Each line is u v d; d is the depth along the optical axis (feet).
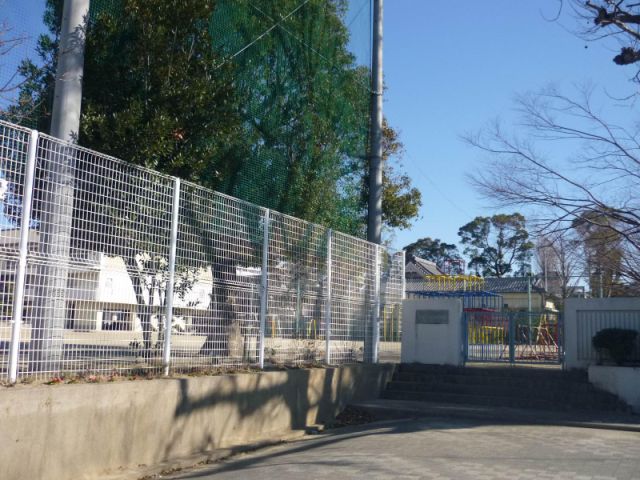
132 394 27.40
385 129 84.69
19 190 24.53
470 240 214.48
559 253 63.21
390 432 36.99
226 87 39.68
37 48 35.76
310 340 43.55
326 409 42.52
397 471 26.89
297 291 42.24
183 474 27.86
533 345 56.03
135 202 29.63
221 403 32.81
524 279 148.97
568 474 26.27
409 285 96.94
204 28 40.98
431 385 49.85
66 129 31.12
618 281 59.00
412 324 55.11
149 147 34.32
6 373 23.81
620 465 28.02
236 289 36.29
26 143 24.94
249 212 37.70
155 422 28.63
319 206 53.88
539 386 47.39
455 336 53.67
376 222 56.08
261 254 38.52
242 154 46.29
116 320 28.48
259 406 35.73
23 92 35.24
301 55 53.78
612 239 53.21
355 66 59.62
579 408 44.19
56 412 23.82
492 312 55.77
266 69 50.01
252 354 37.52
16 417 22.29
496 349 55.26
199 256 33.53
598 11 41.65
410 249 240.12
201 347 33.58
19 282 24.23
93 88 37.47
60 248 26.00
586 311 50.01
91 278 27.30
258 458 31.09
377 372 49.65
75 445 24.61
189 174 37.91
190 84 38.24
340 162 57.11
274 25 51.08
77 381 26.14
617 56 41.83
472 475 26.11
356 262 49.98
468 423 40.27
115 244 28.50
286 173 51.26
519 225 59.16
